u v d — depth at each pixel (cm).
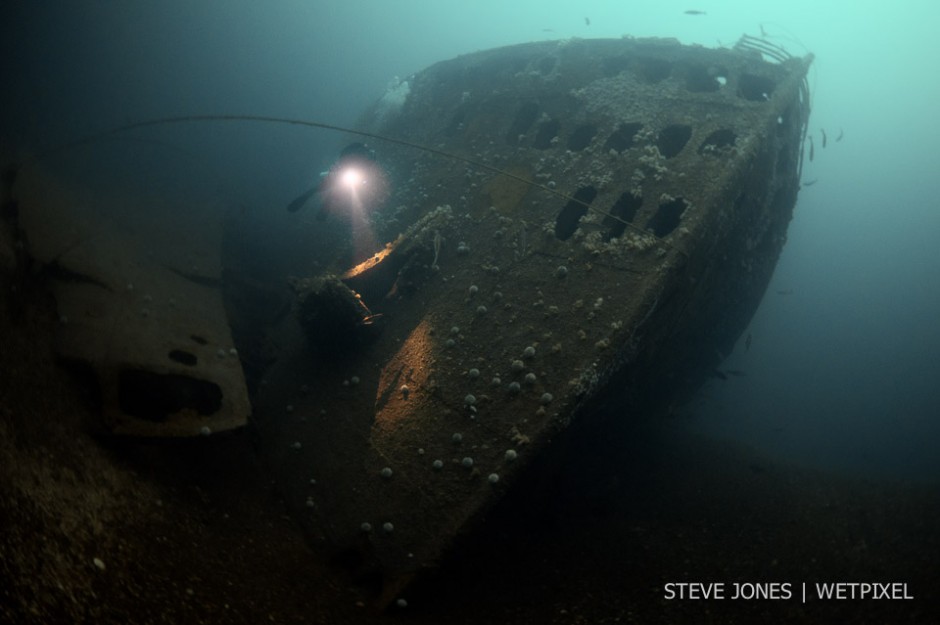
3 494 277
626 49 758
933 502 689
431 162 830
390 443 514
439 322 594
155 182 1095
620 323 501
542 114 760
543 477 511
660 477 727
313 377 633
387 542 455
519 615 441
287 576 418
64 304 512
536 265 591
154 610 290
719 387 1688
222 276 829
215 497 470
